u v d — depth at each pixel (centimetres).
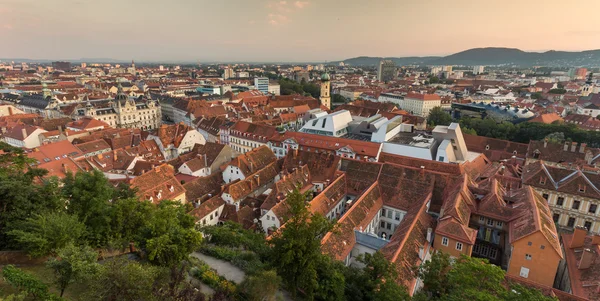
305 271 3978
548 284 5553
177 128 14412
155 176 8725
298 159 10581
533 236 5556
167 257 4212
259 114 19938
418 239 6212
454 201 6844
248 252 5531
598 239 5784
